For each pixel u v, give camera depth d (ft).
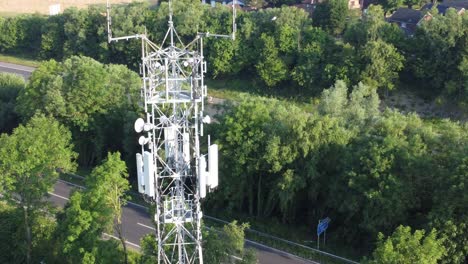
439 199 150.41
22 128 163.43
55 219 169.89
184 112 95.35
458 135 165.37
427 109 278.87
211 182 95.09
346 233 173.06
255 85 317.22
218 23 329.93
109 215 130.93
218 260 121.19
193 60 90.79
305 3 457.27
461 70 262.47
